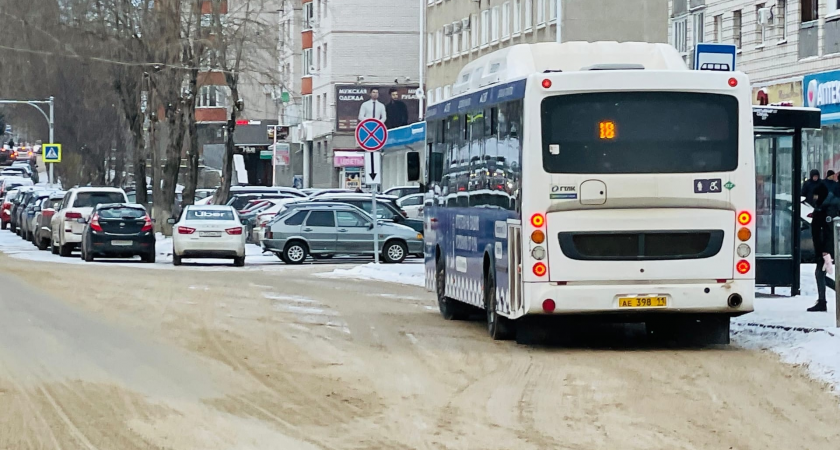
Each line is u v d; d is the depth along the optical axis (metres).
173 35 49.75
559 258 15.52
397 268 32.34
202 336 16.78
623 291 15.55
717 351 15.62
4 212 72.69
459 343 16.56
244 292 24.77
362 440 9.78
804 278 24.89
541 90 15.59
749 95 15.76
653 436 10.02
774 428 10.41
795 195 21.56
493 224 17.16
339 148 85.44
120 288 25.23
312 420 10.68
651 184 15.56
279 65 53.38
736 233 15.71
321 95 90.00
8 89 74.94
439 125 20.98
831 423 10.63
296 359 14.64
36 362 14.04
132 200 66.25
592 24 60.03
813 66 40.28
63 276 28.70
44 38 49.94
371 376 13.37
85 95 66.12
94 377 12.96
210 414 10.89
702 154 15.67
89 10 49.56
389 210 43.91
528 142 15.60
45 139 88.50
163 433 9.98
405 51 87.62
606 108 15.59
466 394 12.18
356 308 21.56
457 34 74.19
